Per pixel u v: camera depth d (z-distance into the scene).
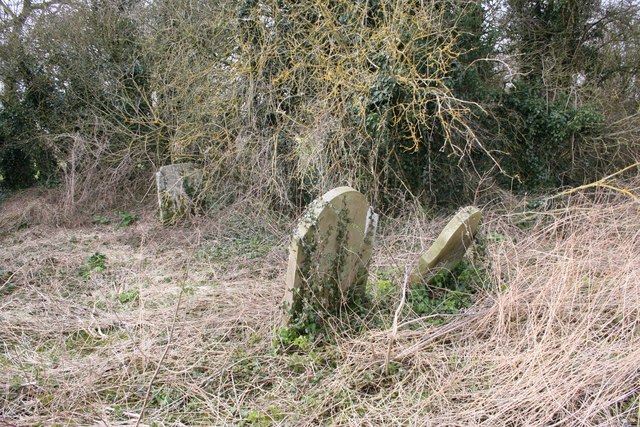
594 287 4.36
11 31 11.66
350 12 7.68
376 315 4.53
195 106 9.16
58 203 10.02
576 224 5.84
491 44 9.01
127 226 9.04
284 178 8.23
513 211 7.72
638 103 10.29
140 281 5.89
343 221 4.24
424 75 7.26
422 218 7.39
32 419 3.26
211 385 3.68
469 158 8.48
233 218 8.20
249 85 8.52
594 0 10.06
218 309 4.98
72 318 4.91
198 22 9.80
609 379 3.11
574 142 9.34
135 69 11.19
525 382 3.26
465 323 4.17
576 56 10.37
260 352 4.08
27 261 6.71
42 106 11.82
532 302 4.18
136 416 3.31
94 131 10.88
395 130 7.69
